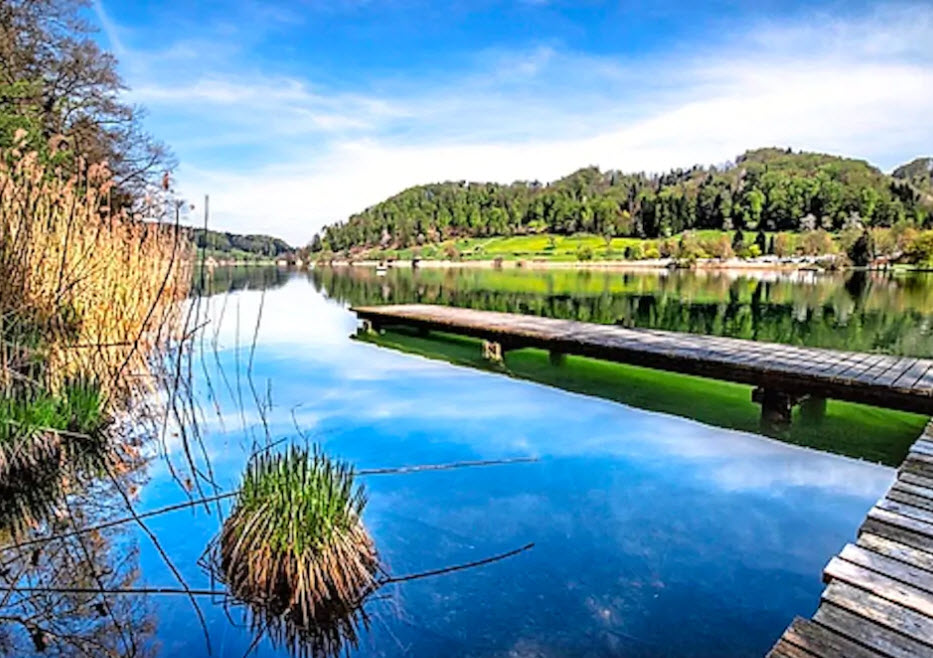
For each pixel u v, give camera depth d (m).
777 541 2.51
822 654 1.43
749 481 3.20
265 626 1.90
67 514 2.72
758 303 14.90
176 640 1.82
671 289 20.05
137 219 5.98
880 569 1.82
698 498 2.95
